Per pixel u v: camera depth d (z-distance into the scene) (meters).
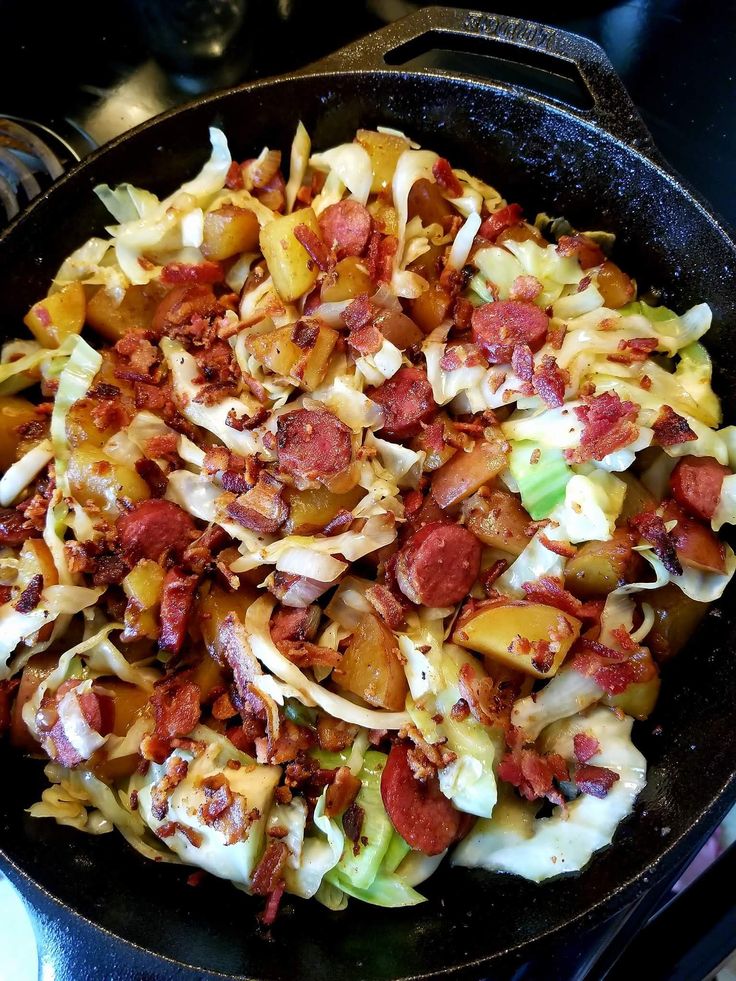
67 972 0.22
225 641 0.25
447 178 0.31
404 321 0.28
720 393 0.28
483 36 0.30
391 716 0.25
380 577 0.27
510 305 0.28
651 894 0.25
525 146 0.31
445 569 0.26
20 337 0.30
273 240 0.29
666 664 0.27
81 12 0.37
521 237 0.31
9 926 0.27
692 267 0.29
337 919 0.24
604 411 0.26
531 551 0.26
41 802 0.24
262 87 0.30
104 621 0.27
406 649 0.25
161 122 0.30
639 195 0.29
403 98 0.31
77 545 0.26
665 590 0.26
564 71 0.30
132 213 0.31
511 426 0.27
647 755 0.26
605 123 0.28
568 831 0.24
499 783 0.25
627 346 0.28
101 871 0.24
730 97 0.33
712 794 0.22
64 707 0.24
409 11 0.38
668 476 0.27
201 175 0.31
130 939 0.21
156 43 0.38
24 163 0.35
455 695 0.25
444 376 0.28
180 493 0.28
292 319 0.29
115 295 0.31
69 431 0.28
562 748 0.25
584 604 0.26
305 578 0.25
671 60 0.34
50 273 0.30
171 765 0.24
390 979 0.21
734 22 0.33
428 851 0.24
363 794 0.25
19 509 0.28
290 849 0.24
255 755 0.25
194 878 0.24
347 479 0.26
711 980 0.29
